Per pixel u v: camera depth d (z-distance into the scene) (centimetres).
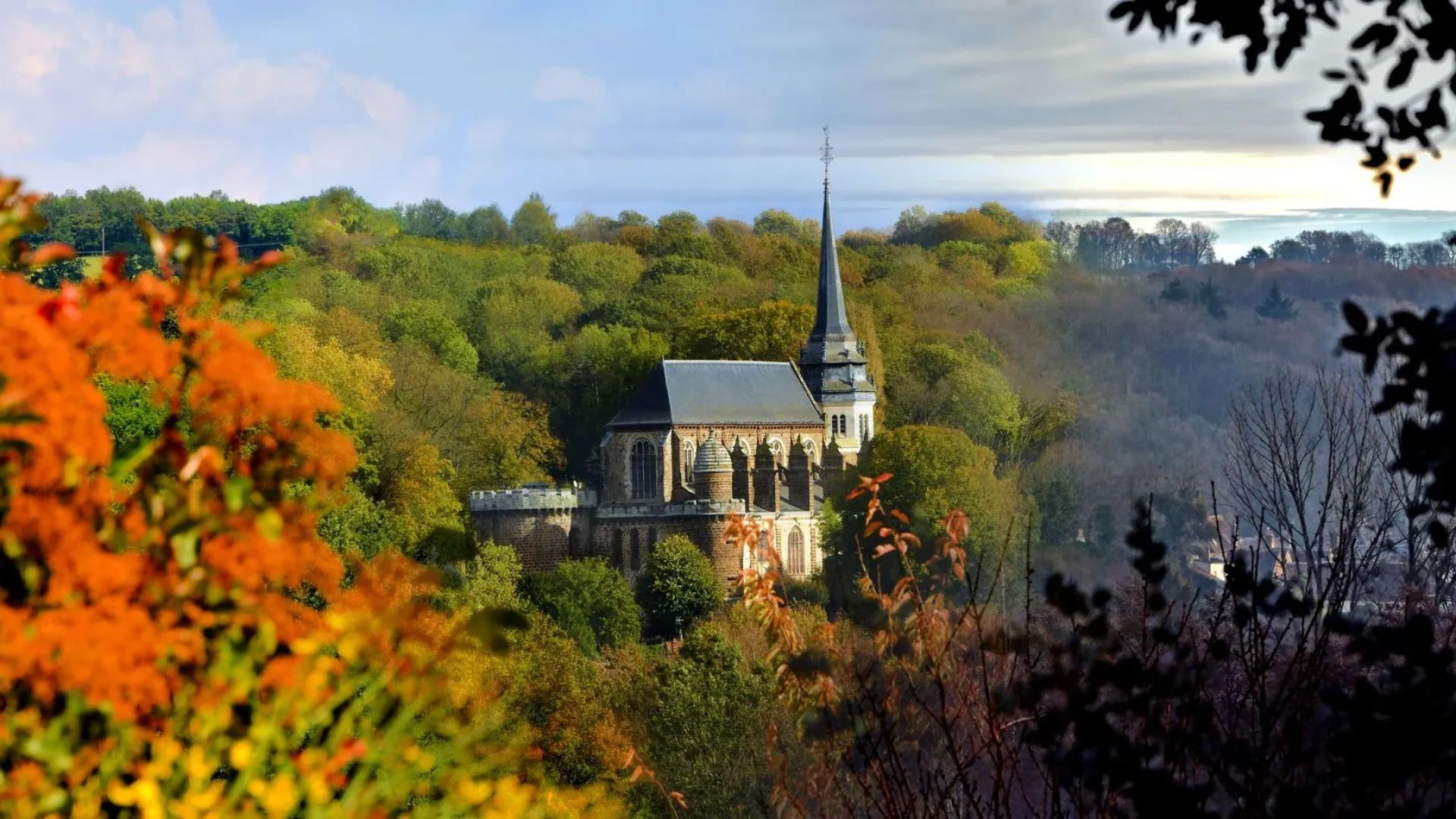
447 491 13312
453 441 16325
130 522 1095
